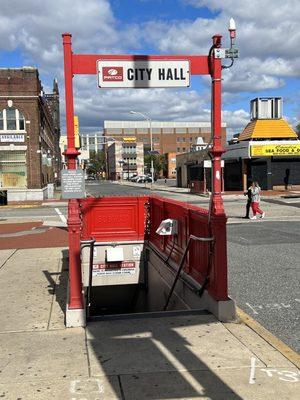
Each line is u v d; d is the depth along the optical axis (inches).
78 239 224.2
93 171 7037.4
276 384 153.2
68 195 225.0
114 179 5634.8
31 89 1451.8
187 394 147.9
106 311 435.8
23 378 161.6
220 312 218.5
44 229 686.5
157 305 370.6
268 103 1726.1
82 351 185.8
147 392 149.7
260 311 255.8
